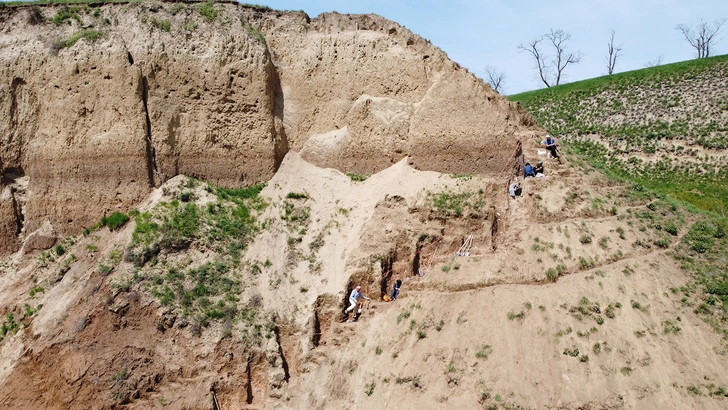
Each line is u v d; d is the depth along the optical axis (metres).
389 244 25.03
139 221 26.03
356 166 28.72
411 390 21.31
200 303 24.08
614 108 53.97
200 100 28.61
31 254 26.97
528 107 60.84
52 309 24.14
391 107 28.72
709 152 44.12
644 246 24.58
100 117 27.66
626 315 21.80
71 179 27.53
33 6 29.47
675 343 21.12
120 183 27.36
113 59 27.89
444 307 22.88
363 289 24.58
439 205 25.47
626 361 20.50
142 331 23.27
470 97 27.44
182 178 27.91
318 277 25.38
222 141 28.59
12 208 27.58
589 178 27.48
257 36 29.92
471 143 26.84
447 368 21.19
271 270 25.58
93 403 21.86
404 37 29.83
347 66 29.77
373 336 23.30
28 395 22.48
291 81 30.36
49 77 28.05
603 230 24.84
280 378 23.03
